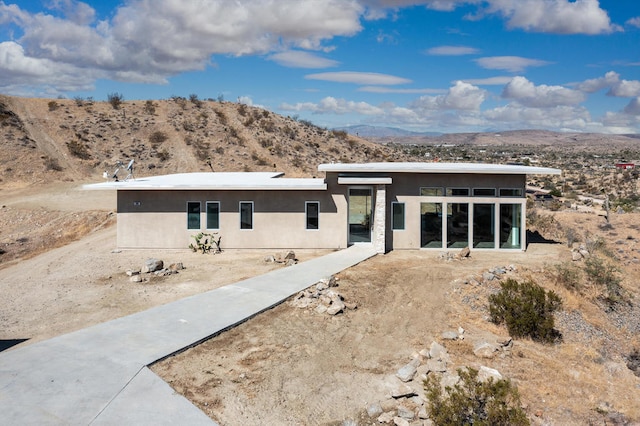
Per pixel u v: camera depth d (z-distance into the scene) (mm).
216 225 23375
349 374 11250
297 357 11719
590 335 16109
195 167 61781
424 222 22891
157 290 16594
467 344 13438
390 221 22891
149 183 23672
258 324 13414
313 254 22359
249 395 9930
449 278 18375
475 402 9344
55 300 15648
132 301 15367
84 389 9336
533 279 18797
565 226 38875
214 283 17359
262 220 23297
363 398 10359
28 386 9383
